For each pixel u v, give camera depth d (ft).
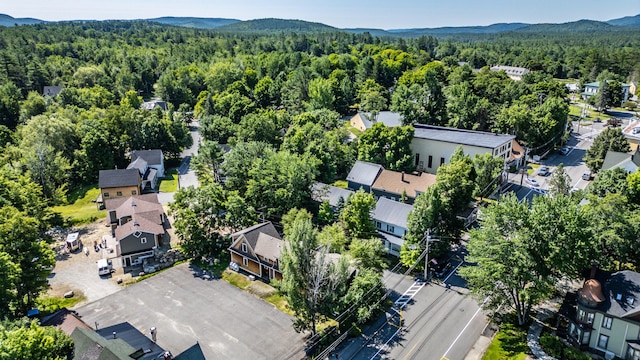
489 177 247.91
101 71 555.28
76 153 305.53
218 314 158.81
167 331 149.18
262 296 170.19
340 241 173.58
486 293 146.41
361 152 288.10
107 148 316.81
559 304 157.99
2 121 382.42
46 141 296.71
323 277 135.64
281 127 358.43
